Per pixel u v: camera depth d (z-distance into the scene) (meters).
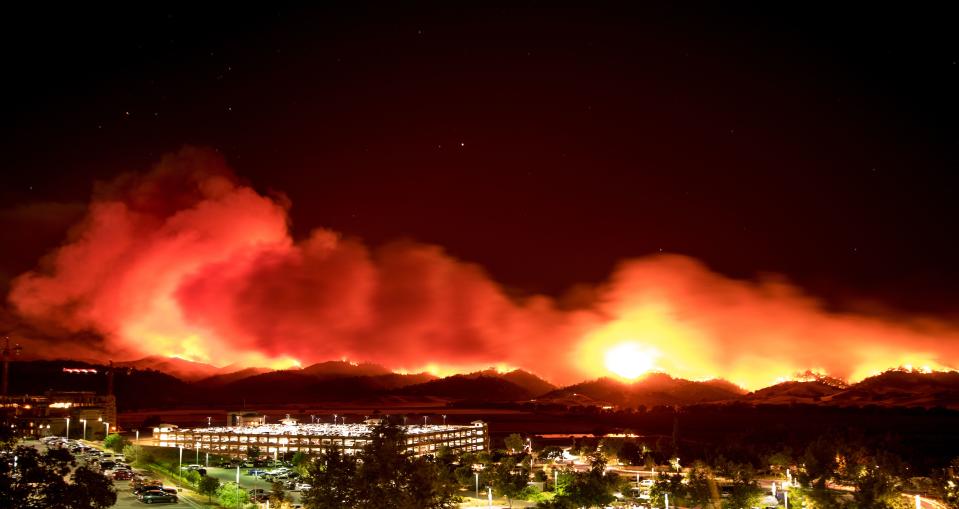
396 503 142.62
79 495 123.81
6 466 120.00
